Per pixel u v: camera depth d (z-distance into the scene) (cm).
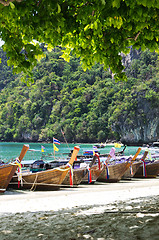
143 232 371
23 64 530
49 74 14850
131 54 12094
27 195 862
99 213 539
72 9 527
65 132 11819
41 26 456
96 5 462
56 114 12975
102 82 12731
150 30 570
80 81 14012
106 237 364
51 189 989
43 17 452
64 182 1077
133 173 1340
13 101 15200
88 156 2320
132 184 1137
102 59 645
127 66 12256
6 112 15275
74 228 426
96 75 14075
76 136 11512
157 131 9119
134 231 380
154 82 9300
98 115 11462
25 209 628
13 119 14725
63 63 15475
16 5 427
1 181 897
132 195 815
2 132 14712
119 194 839
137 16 450
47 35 507
